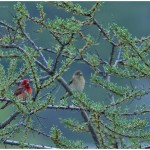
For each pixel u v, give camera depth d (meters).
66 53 16.94
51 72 15.75
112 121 15.52
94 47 16.89
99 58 16.97
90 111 15.43
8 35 16.94
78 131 16.25
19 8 16.30
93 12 16.53
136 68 15.60
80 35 16.62
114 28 15.62
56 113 32.97
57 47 16.44
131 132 15.79
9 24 17.45
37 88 14.98
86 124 16.19
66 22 15.61
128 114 15.97
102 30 16.78
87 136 22.80
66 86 17.92
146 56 16.25
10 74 15.74
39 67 17.03
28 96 15.43
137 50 15.71
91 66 16.95
